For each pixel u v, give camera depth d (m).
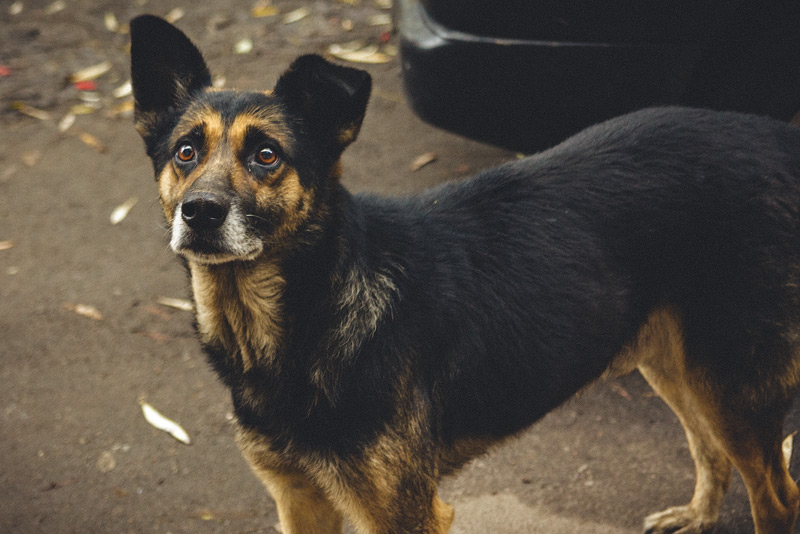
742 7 3.21
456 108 3.61
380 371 2.22
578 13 3.29
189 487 3.16
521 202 2.54
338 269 2.25
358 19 6.55
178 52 2.47
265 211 2.22
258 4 6.80
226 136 2.24
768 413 2.60
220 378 2.45
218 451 3.32
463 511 3.03
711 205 2.48
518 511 3.02
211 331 2.40
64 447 3.34
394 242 2.36
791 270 2.51
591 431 3.36
